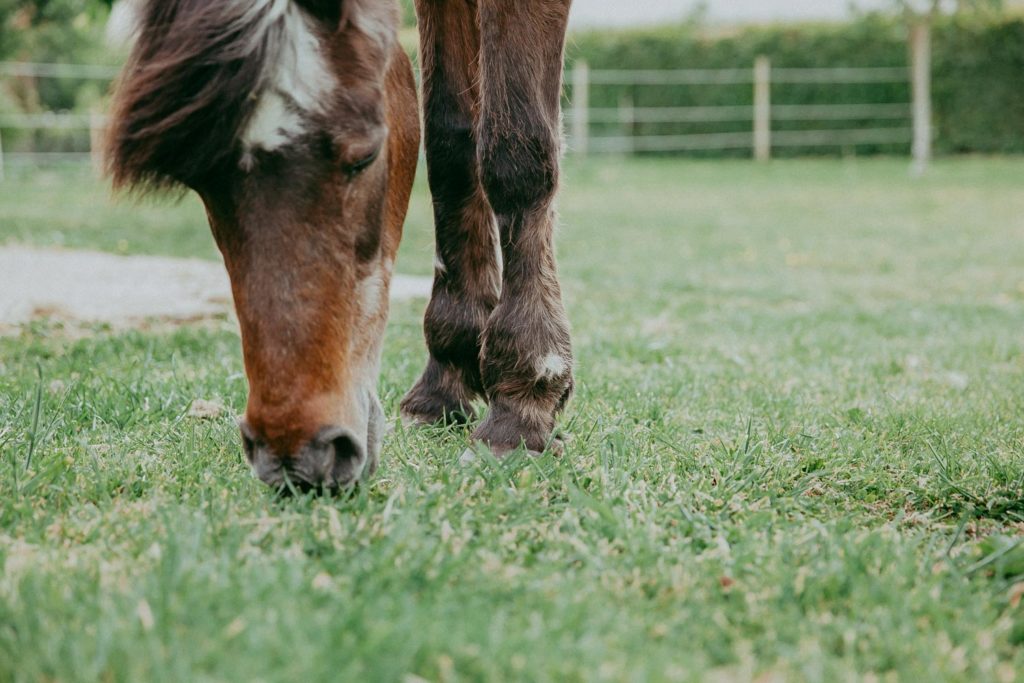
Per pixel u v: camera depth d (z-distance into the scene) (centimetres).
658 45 2322
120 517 225
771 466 279
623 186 1664
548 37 266
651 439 306
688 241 1012
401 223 256
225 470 263
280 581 181
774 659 169
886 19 2194
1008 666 172
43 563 198
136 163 182
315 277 191
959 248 968
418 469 260
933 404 369
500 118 267
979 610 188
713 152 2309
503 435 276
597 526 224
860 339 530
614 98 2359
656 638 175
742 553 210
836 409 360
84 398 326
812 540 223
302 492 218
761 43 2273
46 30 1858
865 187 1639
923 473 288
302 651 154
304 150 187
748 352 486
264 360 191
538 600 184
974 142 2212
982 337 534
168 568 184
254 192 187
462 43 296
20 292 589
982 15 2142
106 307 562
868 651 173
